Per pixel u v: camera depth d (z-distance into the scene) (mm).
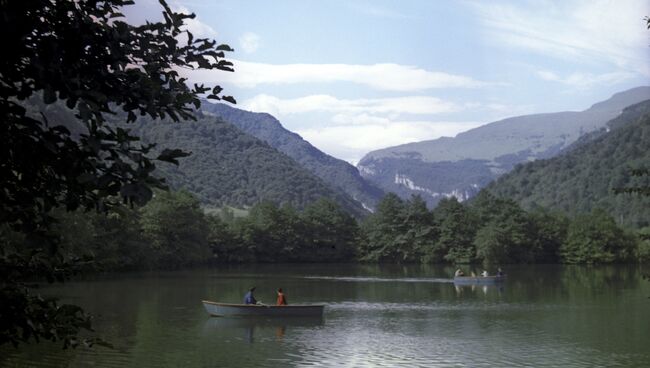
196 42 7184
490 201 182625
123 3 7004
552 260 176250
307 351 40031
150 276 103375
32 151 6402
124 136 6496
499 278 98375
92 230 87375
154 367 34250
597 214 185500
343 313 59000
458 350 40562
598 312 59969
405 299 72625
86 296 68062
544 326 50938
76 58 6496
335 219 178500
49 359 34000
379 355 38906
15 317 6953
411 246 174625
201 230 138000
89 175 6328
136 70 6859
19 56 6039
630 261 173875
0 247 7723
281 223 174125
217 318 53250
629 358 37969
